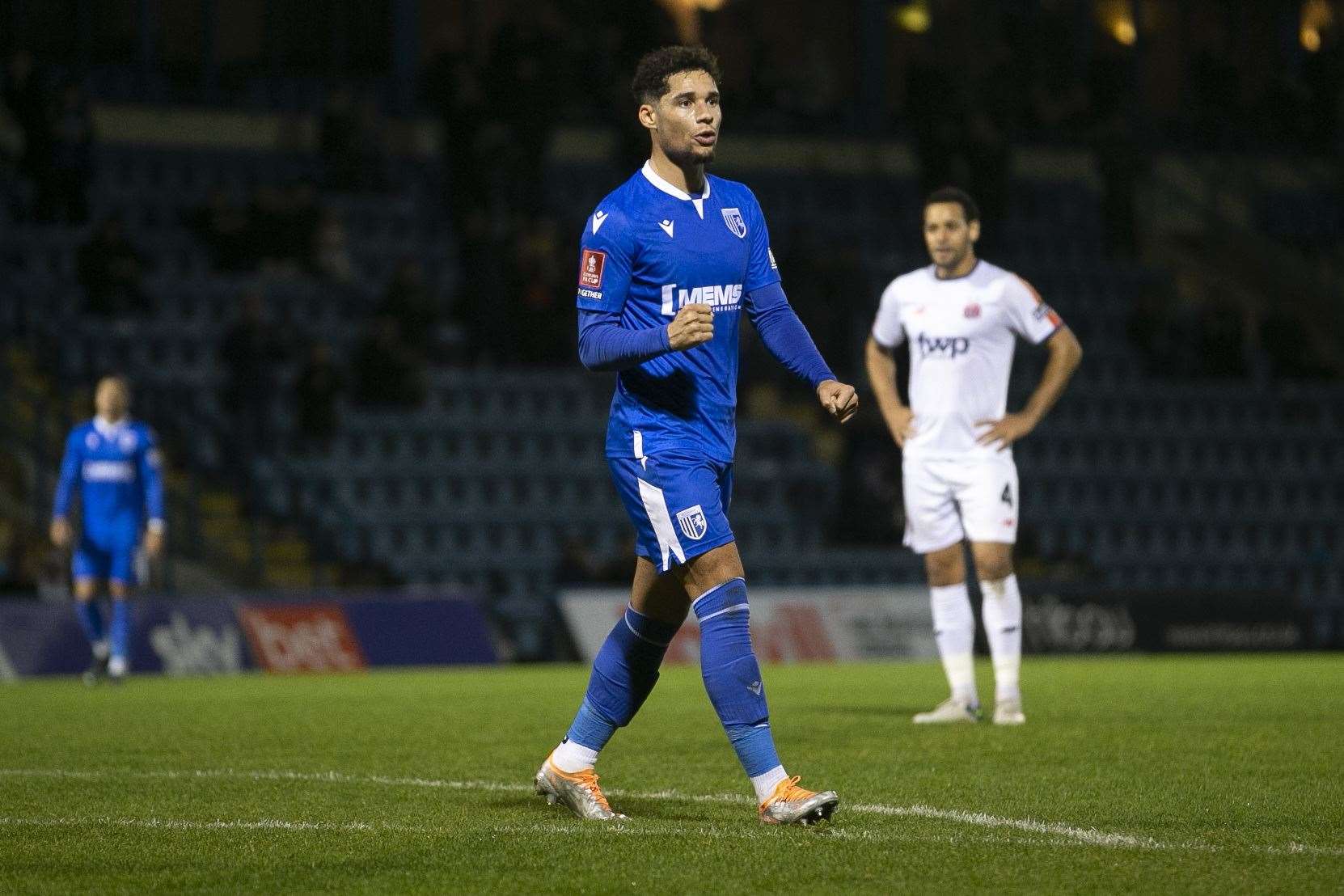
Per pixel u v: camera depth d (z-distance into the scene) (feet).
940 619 101.14
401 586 229.25
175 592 214.90
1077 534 272.10
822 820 57.52
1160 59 343.05
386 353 242.78
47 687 151.84
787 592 202.49
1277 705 111.86
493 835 55.42
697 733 92.79
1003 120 311.68
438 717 107.55
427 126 299.79
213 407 244.83
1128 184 312.09
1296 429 299.38
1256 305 324.80
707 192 62.23
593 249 61.26
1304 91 342.23
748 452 266.36
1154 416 293.84
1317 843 53.98
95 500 163.94
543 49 267.39
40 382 235.20
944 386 100.89
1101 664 179.83
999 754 80.12
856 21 324.60
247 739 91.50
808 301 261.85
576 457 261.65
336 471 242.17
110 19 284.61
